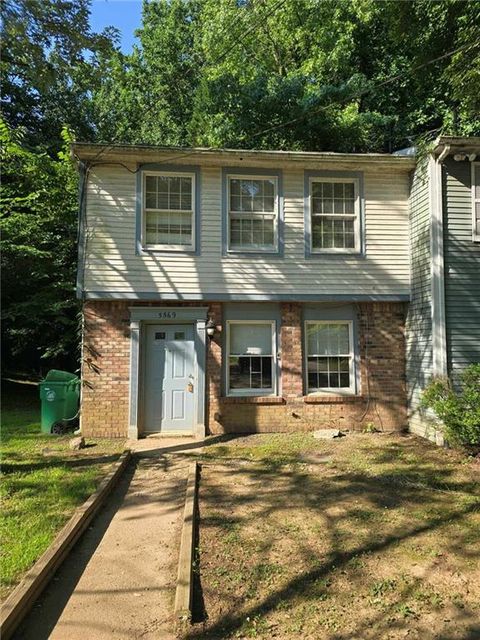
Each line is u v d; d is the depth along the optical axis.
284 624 3.23
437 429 8.10
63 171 12.37
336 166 9.55
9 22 6.23
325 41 17.70
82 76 7.45
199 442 8.55
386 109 17.52
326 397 9.41
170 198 9.34
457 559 4.15
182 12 21.89
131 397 8.88
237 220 9.49
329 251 9.56
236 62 17.94
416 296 9.39
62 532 4.40
